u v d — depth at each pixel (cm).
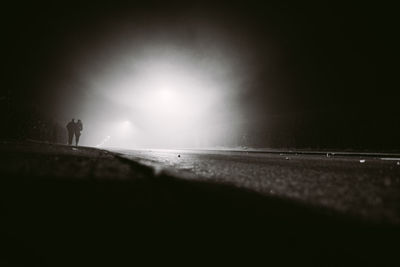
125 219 235
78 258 205
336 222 233
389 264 208
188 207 265
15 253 212
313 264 198
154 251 203
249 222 237
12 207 252
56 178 347
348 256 208
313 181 410
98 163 524
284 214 252
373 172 552
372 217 243
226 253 201
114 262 203
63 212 246
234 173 485
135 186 328
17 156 563
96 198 278
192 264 195
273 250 206
